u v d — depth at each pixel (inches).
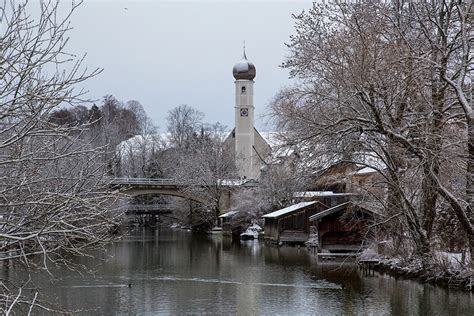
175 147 3646.7
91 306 852.0
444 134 938.1
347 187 1513.3
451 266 976.3
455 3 884.6
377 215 1243.8
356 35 919.0
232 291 989.2
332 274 1178.0
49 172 423.5
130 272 1226.0
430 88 1026.1
